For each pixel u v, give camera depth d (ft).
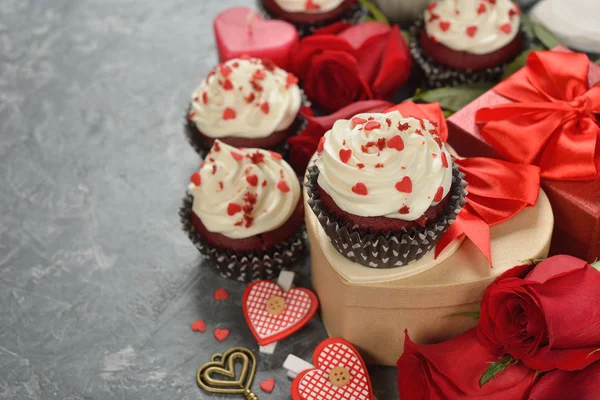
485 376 1.42
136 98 2.08
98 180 1.92
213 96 1.76
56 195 1.90
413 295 1.50
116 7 2.31
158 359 1.64
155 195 1.89
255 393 1.59
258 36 1.93
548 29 1.92
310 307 1.65
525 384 1.42
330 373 1.56
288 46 1.92
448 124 1.70
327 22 2.01
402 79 1.87
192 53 2.18
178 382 1.61
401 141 1.40
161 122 2.02
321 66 1.85
